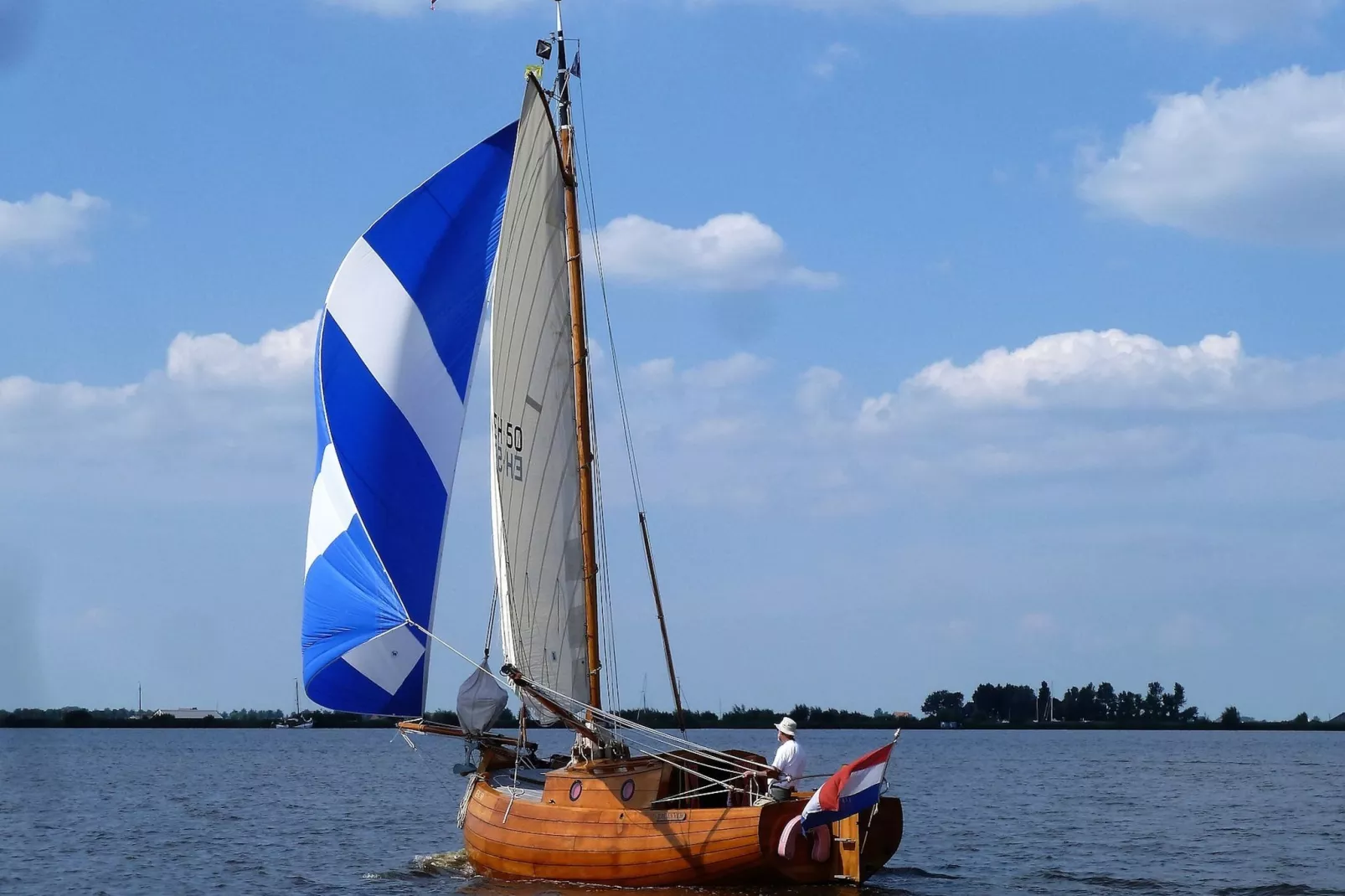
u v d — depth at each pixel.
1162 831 48.28
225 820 55.94
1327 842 44.00
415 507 37.28
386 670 36.38
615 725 33.00
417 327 37.69
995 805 61.72
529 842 31.39
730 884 28.55
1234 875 35.66
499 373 32.19
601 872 29.91
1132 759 128.00
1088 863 38.50
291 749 167.88
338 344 37.38
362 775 96.44
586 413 34.19
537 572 33.09
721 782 29.59
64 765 115.94
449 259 38.09
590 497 34.00
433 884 34.69
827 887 29.02
